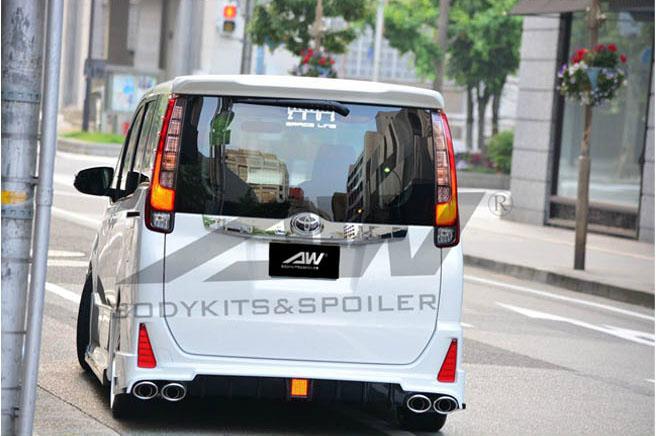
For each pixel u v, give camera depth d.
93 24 66.75
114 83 62.31
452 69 65.31
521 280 25.64
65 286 17.98
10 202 7.93
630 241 33.34
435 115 9.73
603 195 35.34
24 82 7.86
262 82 9.52
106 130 63.56
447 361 9.71
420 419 10.58
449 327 9.70
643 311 22.09
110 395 10.68
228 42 69.50
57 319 15.18
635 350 16.86
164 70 70.44
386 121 9.66
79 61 79.62
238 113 9.54
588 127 25.64
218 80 9.48
